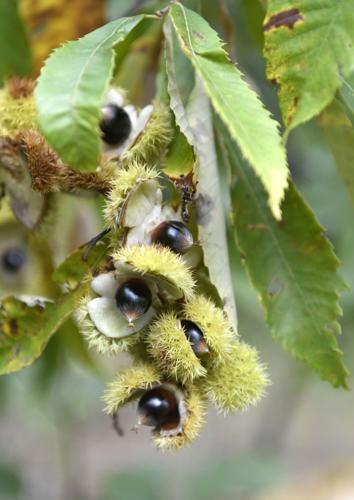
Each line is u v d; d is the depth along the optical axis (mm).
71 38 813
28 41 812
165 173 638
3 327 668
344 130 693
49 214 686
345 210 1025
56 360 925
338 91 675
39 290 692
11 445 1753
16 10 806
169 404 625
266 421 1550
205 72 614
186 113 662
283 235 692
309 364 688
